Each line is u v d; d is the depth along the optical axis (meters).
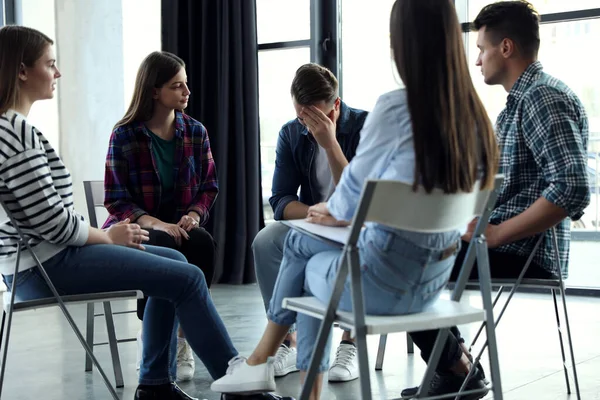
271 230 2.84
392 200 1.56
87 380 2.91
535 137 2.25
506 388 2.69
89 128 5.47
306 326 2.12
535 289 4.67
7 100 2.18
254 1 5.37
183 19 5.55
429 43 1.59
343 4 5.35
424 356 2.35
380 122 1.67
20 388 2.80
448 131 1.57
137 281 2.26
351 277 1.58
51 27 5.46
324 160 2.87
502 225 2.23
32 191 2.09
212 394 2.69
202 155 3.10
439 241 1.67
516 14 2.36
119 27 5.36
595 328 3.68
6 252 2.17
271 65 5.64
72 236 2.17
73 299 2.16
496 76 2.44
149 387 2.50
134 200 2.97
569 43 4.82
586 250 6.03
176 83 2.94
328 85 2.64
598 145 5.07
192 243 2.88
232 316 4.16
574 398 2.54
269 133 5.69
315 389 2.14
